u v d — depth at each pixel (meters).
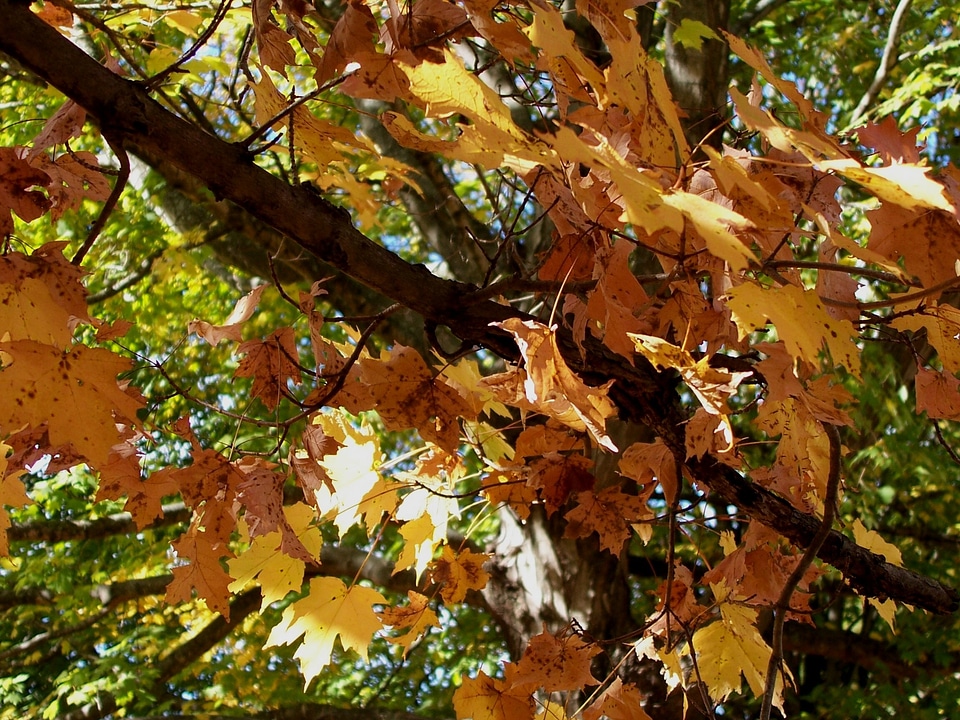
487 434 1.50
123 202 3.26
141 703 3.65
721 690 1.48
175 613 4.29
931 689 3.81
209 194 2.48
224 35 2.23
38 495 4.05
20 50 1.11
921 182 1.00
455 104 1.02
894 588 1.36
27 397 1.11
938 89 3.54
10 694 4.27
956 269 1.13
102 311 3.40
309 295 1.24
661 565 3.43
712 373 1.08
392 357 1.23
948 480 3.49
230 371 3.71
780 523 1.32
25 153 1.23
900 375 3.14
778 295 1.05
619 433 2.46
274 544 1.45
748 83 3.34
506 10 1.20
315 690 4.28
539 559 2.95
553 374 1.05
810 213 1.06
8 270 1.13
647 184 0.97
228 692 4.05
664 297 1.26
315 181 1.52
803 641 3.62
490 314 1.23
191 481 1.24
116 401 1.13
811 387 1.22
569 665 1.38
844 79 4.05
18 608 4.38
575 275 1.22
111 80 1.13
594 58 2.34
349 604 1.47
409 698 4.57
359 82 1.11
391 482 1.51
